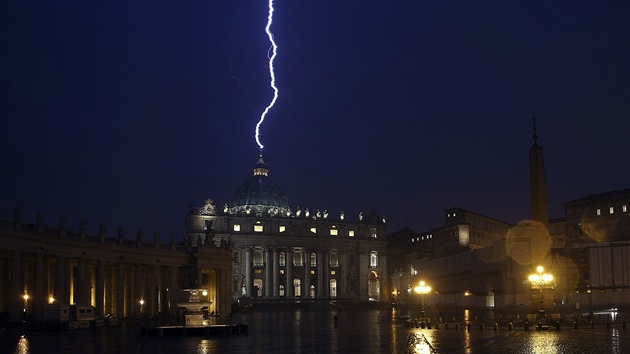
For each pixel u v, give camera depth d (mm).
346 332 60531
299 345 45219
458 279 149625
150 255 91688
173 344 46344
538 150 64188
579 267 120938
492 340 46781
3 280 73562
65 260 75938
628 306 98438
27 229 67688
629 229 153500
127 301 91875
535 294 64375
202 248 101625
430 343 45094
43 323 61125
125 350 41562
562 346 40938
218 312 104500
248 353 39344
